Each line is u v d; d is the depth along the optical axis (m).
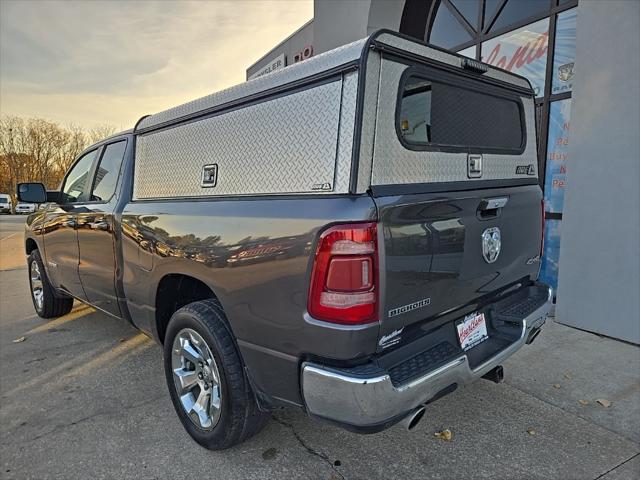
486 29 6.37
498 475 2.36
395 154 1.93
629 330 4.02
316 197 1.90
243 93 2.30
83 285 3.90
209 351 2.42
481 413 2.93
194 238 2.40
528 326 2.56
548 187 5.57
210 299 2.59
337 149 1.84
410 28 7.68
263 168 2.15
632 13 3.81
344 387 1.79
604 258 4.13
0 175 60.19
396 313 1.89
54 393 3.37
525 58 5.79
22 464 2.54
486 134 2.54
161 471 2.45
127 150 3.32
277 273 1.96
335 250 1.77
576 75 4.25
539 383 3.32
